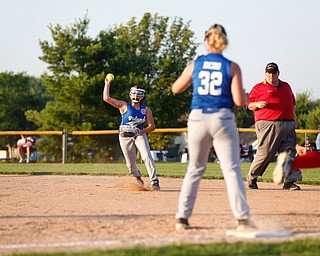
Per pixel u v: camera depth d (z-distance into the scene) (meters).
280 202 16.89
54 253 9.33
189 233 11.36
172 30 86.12
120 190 20.78
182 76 11.72
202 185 22.94
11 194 19.56
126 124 20.58
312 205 16.17
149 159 20.73
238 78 11.27
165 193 19.67
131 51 85.69
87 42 71.44
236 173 11.34
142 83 71.81
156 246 9.84
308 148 38.88
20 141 56.44
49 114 68.56
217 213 14.20
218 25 11.48
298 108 96.31
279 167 12.45
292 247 9.66
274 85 20.50
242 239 10.72
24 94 101.38
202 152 11.56
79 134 53.28
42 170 36.69
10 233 11.56
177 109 79.81
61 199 17.81
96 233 11.47
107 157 54.19
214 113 11.23
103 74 68.88
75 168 39.62
